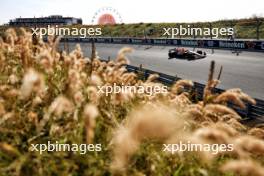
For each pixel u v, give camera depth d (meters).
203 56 44.28
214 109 3.73
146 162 3.78
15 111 3.92
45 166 3.37
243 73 32.62
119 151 1.97
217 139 2.56
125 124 4.22
